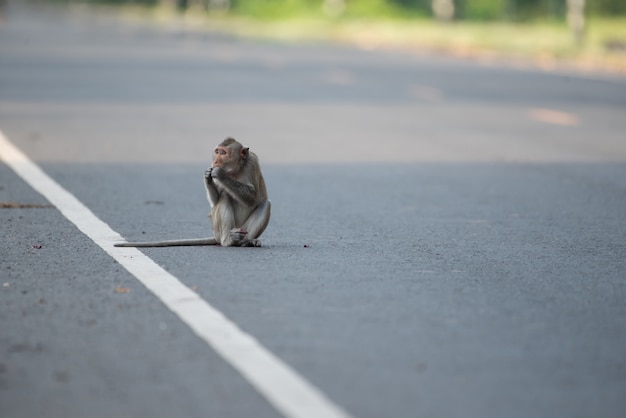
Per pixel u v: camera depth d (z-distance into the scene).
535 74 52.31
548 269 13.37
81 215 16.72
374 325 10.41
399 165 23.97
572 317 10.93
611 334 10.30
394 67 56.03
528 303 11.48
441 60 61.84
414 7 125.81
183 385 8.59
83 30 97.69
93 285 11.83
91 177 20.94
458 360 9.34
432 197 19.66
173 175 21.56
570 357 9.51
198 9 150.62
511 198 19.64
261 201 14.17
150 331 10.07
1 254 13.52
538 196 19.91
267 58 61.84
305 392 8.45
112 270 12.59
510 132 30.64
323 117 33.94
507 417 7.99
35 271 12.52
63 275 12.31
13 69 50.19
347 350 9.57
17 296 11.31
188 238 15.04
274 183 21.11
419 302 11.38
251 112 34.88
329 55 65.50
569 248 14.91
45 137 27.17
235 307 10.98
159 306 10.97
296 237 15.34
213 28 106.81
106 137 27.55
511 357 9.46
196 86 43.97
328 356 9.38
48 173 21.28
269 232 15.75
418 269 13.12
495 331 10.30
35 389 8.50
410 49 72.94
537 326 10.54
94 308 10.86
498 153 26.22
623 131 31.00
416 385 8.66
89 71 50.09
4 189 19.16
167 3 161.00
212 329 10.16
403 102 39.12
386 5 124.00
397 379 8.80
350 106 37.47
